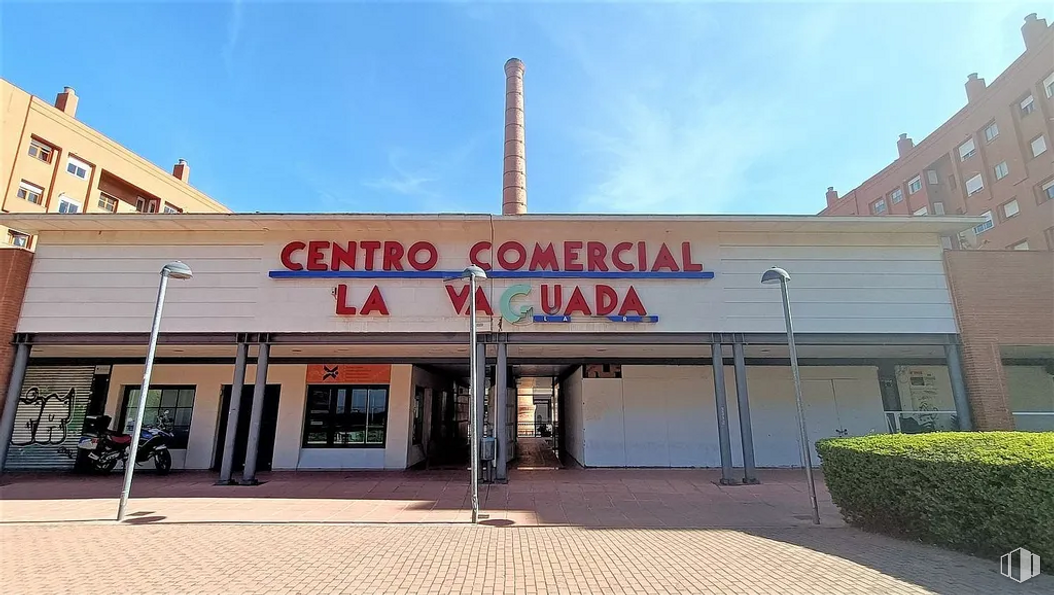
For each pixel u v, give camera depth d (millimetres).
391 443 13883
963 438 6664
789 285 11445
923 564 5414
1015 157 27719
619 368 14562
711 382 14523
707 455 14070
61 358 14094
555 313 11125
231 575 5125
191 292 11133
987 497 5406
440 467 14227
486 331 10984
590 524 7484
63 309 11031
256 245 11445
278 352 13461
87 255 11312
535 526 7340
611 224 11453
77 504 8742
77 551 5984
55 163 24875
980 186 30078
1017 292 11469
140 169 29406
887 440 7176
